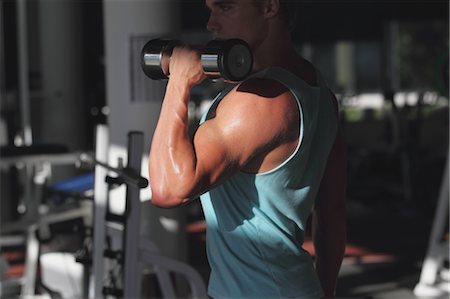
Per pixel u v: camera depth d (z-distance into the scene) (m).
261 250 2.13
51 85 8.55
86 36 9.57
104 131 3.86
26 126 7.64
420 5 11.04
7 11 9.34
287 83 2.02
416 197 9.34
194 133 2.02
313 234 2.47
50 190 4.86
